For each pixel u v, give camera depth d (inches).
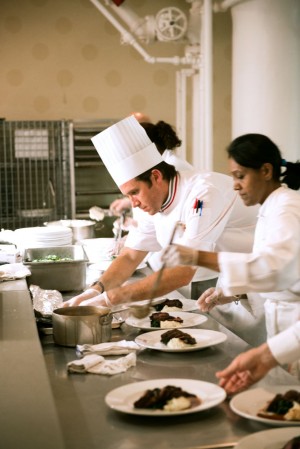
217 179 107.7
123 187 105.1
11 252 141.6
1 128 233.9
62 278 123.9
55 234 147.4
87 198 243.4
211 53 215.2
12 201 235.9
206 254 73.9
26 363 72.2
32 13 257.8
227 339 90.5
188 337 85.8
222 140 274.2
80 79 263.0
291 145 214.2
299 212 75.9
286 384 72.5
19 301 102.9
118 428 61.9
